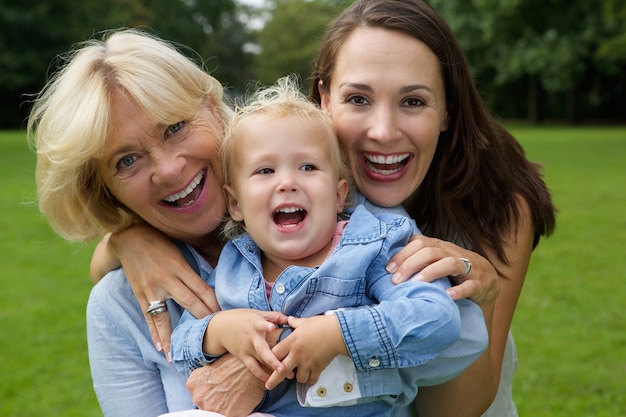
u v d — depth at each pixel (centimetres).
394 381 206
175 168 224
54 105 223
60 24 4000
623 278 746
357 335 194
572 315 646
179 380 230
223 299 225
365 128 236
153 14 4838
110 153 221
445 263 209
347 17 245
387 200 245
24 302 719
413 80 232
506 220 262
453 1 3472
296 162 224
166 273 231
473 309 217
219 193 239
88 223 245
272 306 217
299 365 197
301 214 228
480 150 257
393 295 204
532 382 523
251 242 232
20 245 950
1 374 562
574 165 1662
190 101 228
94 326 242
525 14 3312
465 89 250
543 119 4491
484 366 232
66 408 511
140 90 217
